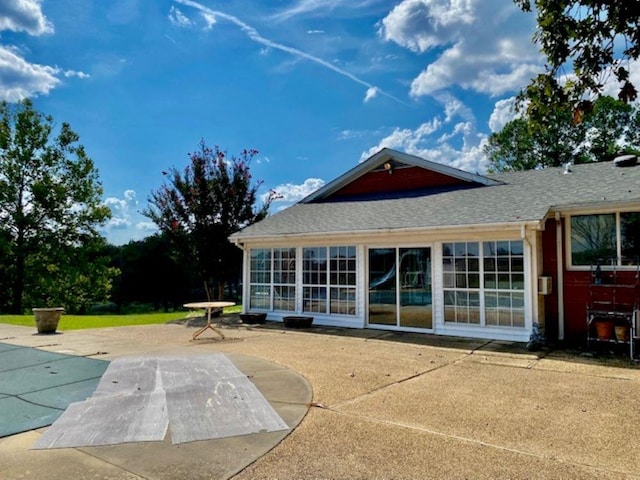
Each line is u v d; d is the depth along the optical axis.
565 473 3.49
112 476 3.49
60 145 28.22
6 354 8.55
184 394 5.77
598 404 5.29
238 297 32.16
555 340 9.59
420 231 10.48
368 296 11.88
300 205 16.23
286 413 5.00
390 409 5.14
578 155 28.28
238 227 17.39
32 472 3.57
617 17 4.05
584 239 9.64
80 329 12.57
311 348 9.03
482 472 3.52
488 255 9.91
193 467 3.65
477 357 8.04
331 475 3.49
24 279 27.78
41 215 27.44
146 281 49.31
